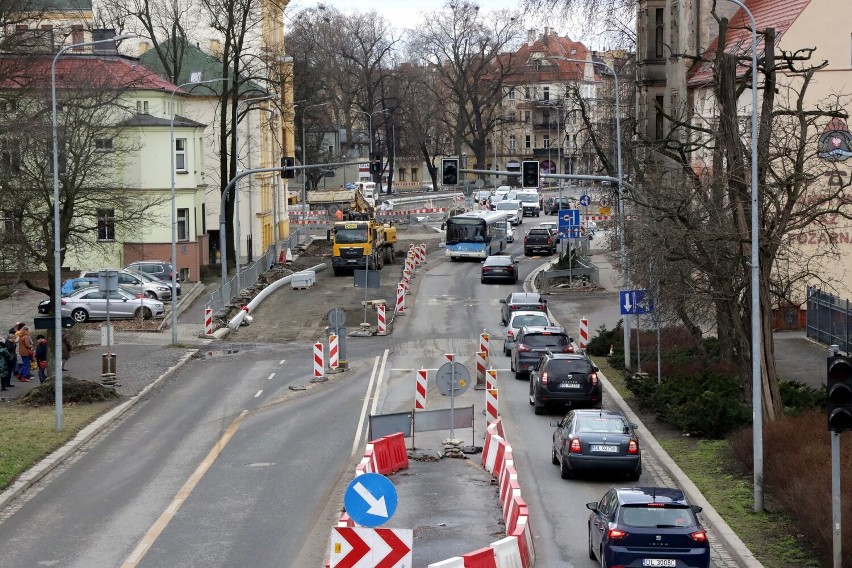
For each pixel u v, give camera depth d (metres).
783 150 34.66
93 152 46.91
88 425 36.44
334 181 166.00
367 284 58.72
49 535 24.50
